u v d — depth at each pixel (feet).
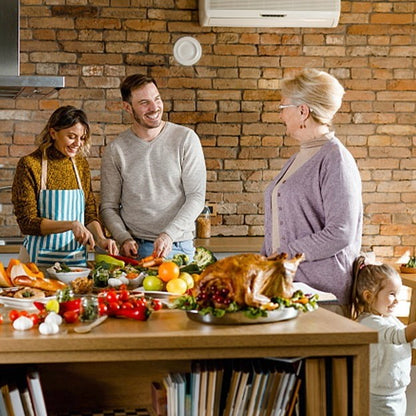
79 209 12.21
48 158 11.96
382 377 9.57
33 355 6.42
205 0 17.11
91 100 17.69
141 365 7.91
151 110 12.39
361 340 6.72
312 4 17.21
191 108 17.99
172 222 12.34
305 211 9.43
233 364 7.28
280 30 18.06
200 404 7.11
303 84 9.45
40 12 17.40
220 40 17.92
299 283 8.99
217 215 18.22
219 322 6.95
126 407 7.89
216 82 18.01
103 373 7.84
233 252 16.25
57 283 8.46
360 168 18.51
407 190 18.61
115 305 7.26
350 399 7.08
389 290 9.76
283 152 18.30
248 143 18.21
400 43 18.31
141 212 12.74
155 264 9.96
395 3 18.25
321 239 9.14
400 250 18.66
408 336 9.33
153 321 7.19
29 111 17.51
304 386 7.28
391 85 18.38
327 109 9.45
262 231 18.35
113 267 9.78
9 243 16.52
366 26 18.24
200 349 6.63
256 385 7.07
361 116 18.39
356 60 18.26
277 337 6.63
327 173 9.24
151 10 17.70
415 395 10.94
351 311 9.63
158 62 17.80
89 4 17.53
